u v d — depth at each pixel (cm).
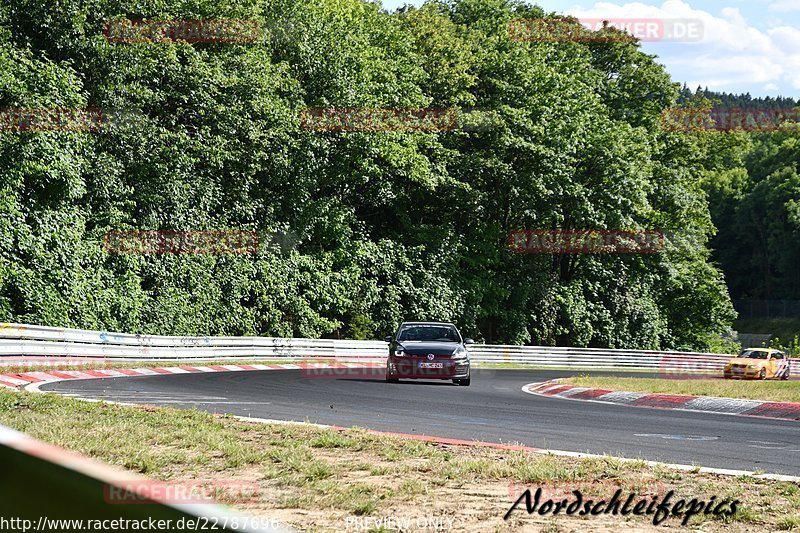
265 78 3030
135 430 843
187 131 2903
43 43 2523
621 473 701
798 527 523
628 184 4134
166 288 2750
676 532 508
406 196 3862
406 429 1020
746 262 11138
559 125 4059
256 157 2989
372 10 4109
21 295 2233
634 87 5241
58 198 2388
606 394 1770
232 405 1241
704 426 1166
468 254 4009
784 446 966
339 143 3419
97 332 2134
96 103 2564
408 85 3684
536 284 4269
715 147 5719
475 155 3950
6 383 1464
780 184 10588
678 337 5444
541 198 3991
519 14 5244
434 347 1962
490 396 1641
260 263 3072
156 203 2730
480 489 620
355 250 3431
